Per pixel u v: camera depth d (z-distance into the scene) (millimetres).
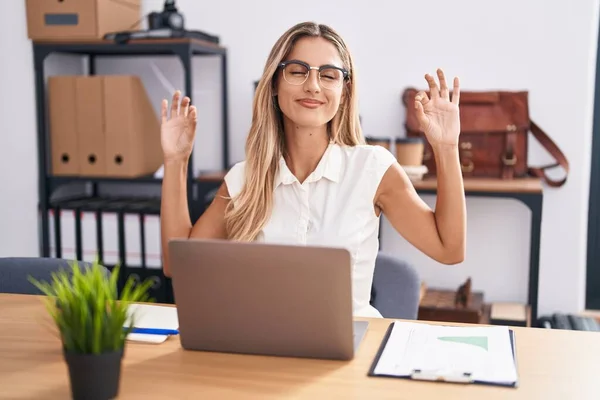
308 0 3082
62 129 2980
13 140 3066
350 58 1688
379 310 1821
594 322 2838
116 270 1069
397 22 3010
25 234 3094
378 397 1033
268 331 1188
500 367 1131
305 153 1707
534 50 2910
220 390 1064
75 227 3018
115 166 2955
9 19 2996
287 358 1194
